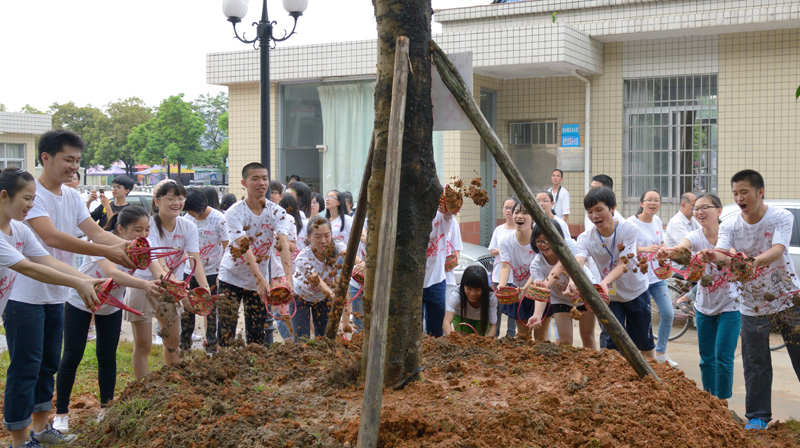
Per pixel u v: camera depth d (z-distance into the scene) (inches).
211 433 129.1
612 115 545.3
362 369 150.9
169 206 225.8
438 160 547.5
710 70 512.7
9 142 1024.9
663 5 527.2
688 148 528.1
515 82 577.6
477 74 552.1
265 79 343.0
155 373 169.2
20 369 174.9
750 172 201.8
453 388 143.8
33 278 158.9
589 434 126.1
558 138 566.3
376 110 147.2
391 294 144.2
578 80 554.9
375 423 109.5
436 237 251.4
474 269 246.1
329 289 243.6
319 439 122.4
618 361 168.1
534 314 233.1
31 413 177.9
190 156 1941.4
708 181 523.5
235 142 611.2
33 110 2111.2
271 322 281.7
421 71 145.2
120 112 2112.5
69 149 189.3
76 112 2135.8
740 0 505.0
